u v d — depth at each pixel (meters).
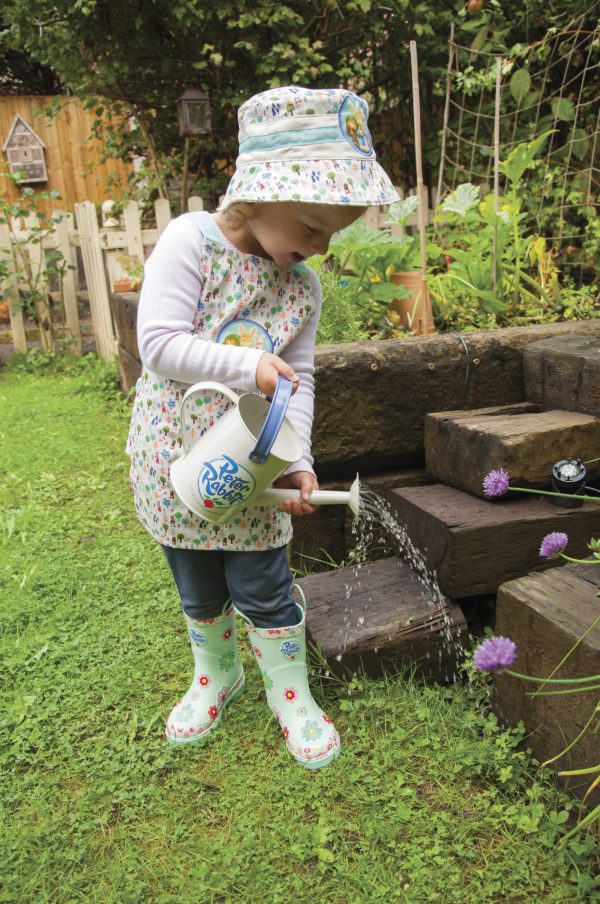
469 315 3.37
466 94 5.18
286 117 1.44
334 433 2.57
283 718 1.88
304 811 1.69
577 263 4.20
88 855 1.59
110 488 3.61
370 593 2.23
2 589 2.62
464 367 2.65
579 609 1.69
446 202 3.78
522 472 2.20
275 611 1.82
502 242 3.44
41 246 6.46
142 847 1.61
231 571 1.80
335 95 1.45
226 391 1.52
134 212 6.08
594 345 2.53
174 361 1.55
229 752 1.86
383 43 6.14
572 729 1.64
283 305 1.68
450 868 1.52
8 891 1.50
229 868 1.55
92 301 6.30
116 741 1.89
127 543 2.98
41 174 9.65
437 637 2.08
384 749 1.84
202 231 1.59
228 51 6.21
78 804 1.71
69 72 6.41
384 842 1.59
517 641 1.79
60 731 1.93
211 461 1.54
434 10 5.86
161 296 1.56
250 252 1.63
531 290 3.75
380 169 1.57
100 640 2.30
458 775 1.76
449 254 3.60
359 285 3.38
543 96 4.86
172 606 2.49
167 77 6.52
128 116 7.19
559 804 1.66
